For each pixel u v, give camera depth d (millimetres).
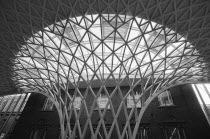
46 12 15008
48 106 28578
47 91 24422
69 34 19688
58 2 14352
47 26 16219
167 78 21594
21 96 33750
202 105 25594
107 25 18422
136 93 26953
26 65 23141
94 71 19719
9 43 18594
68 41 21109
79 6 14773
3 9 15055
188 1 13898
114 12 14938
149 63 19500
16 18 15852
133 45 21516
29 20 15867
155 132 21812
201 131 20438
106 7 14562
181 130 21438
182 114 22531
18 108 31922
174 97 24688
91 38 19719
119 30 19266
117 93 27406
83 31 19609
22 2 14438
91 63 25688
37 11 15055
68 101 27891
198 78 23094
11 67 22250
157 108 24047
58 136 24016
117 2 14266
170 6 14258
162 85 21734
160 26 16609
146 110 24234
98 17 15492
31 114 27078
